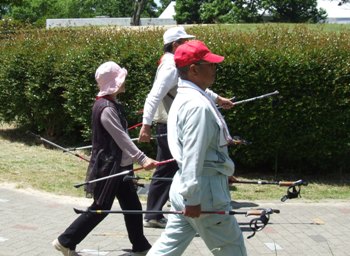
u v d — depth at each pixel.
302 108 9.04
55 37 12.26
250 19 45.84
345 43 9.28
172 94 6.35
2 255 5.76
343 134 9.28
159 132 6.59
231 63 8.98
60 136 12.12
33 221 6.92
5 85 11.84
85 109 10.29
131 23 42.06
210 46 9.20
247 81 8.99
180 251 4.25
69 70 10.52
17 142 12.03
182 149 3.94
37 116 11.77
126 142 5.28
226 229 4.07
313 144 9.30
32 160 10.34
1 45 12.80
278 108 9.02
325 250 6.11
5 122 12.88
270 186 9.02
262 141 9.23
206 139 3.88
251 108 9.03
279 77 8.95
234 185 9.02
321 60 8.95
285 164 9.84
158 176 6.62
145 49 9.67
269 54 8.92
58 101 11.40
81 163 10.30
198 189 3.83
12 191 8.27
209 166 4.00
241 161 9.42
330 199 8.38
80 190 8.41
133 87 9.70
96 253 5.86
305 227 6.91
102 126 5.32
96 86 10.09
